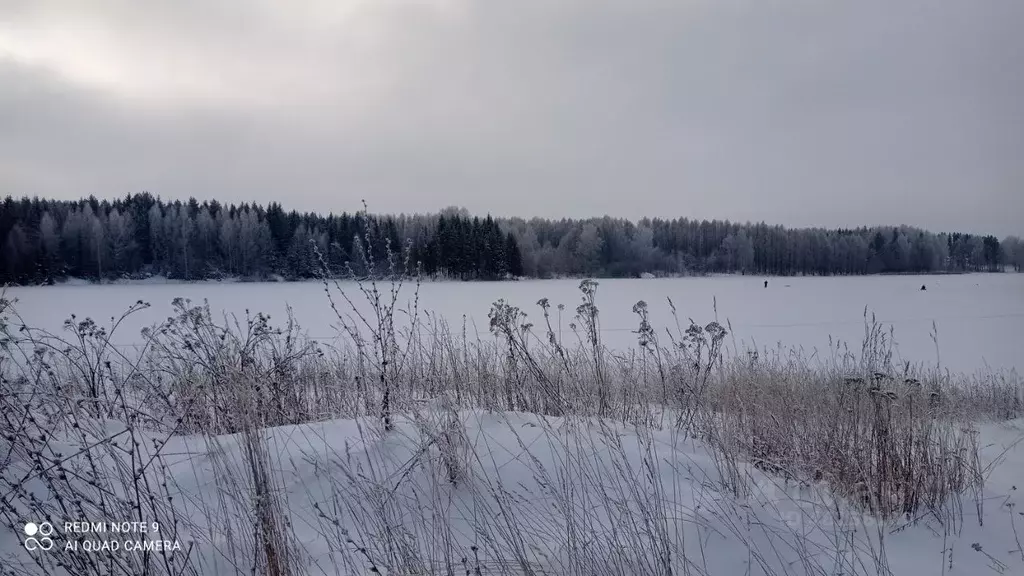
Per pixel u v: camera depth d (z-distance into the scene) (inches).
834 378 291.0
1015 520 153.4
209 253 2342.5
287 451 159.0
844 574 124.4
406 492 147.6
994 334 753.6
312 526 126.9
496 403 211.6
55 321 739.4
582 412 198.4
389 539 120.0
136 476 116.7
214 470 140.1
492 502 146.8
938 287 2059.5
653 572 119.3
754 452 190.9
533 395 220.4
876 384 169.9
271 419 196.9
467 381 225.8
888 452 165.9
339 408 215.6
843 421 186.9
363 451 160.9
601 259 3203.7
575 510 141.4
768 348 597.6
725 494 150.9
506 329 214.2
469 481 151.2
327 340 370.3
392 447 163.9
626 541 127.4
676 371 239.1
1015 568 130.0
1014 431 262.2
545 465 159.6
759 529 136.5
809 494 165.3
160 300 1197.7
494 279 2536.9
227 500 138.8
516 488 151.8
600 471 157.5
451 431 154.9
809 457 180.7
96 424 161.0
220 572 120.0
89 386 197.9
